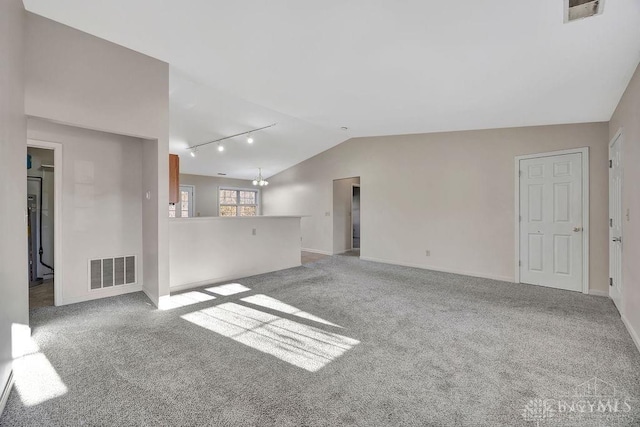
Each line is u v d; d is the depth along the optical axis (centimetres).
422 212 562
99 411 167
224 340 255
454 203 520
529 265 443
